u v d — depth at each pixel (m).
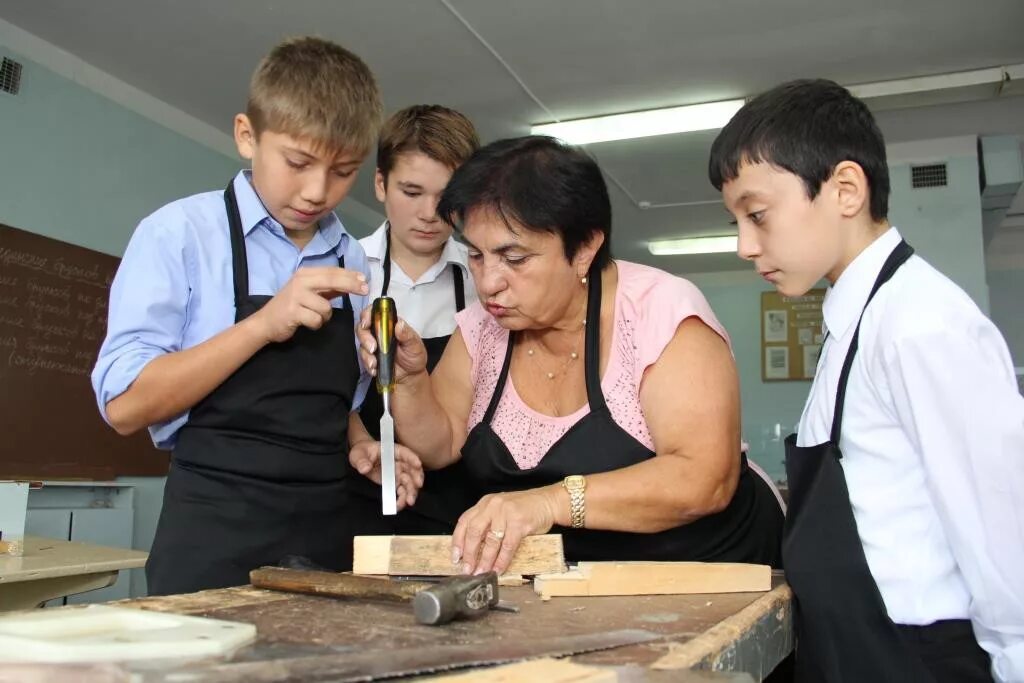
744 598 1.01
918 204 5.11
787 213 1.10
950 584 0.99
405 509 1.74
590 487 1.16
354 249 1.58
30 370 3.70
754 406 7.58
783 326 7.61
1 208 3.61
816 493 1.04
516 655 0.63
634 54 3.99
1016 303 6.99
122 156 4.22
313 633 0.72
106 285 4.09
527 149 1.26
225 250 1.34
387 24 3.74
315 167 1.27
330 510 1.36
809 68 4.14
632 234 6.76
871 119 1.15
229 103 4.54
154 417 1.21
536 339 1.42
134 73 4.19
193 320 1.32
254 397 1.28
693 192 5.78
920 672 0.95
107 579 2.33
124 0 3.56
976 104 4.66
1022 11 3.66
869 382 1.04
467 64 4.10
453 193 1.27
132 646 0.62
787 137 1.08
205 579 1.23
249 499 1.27
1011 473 0.92
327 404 1.37
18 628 0.67
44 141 3.82
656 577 1.03
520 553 1.10
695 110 4.54
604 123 4.71
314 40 1.43
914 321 0.98
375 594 0.87
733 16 3.67
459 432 1.54
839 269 1.12
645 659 0.66
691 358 1.26
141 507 4.19
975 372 0.94
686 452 1.22
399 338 1.34
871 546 1.02
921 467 1.00
